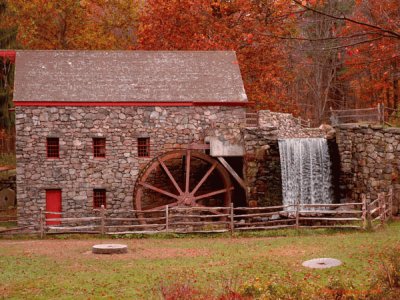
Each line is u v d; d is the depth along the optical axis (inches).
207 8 1556.3
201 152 1196.5
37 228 1099.3
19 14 1779.0
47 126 1176.2
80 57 1288.1
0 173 1428.4
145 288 601.6
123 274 674.8
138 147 1210.6
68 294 591.5
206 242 922.1
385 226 976.9
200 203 1251.2
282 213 1023.6
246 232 996.6
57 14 1831.9
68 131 1182.9
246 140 1174.3
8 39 1716.3
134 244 916.0
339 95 2021.4
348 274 621.0
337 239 874.1
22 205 1171.9
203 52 1338.6
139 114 1202.6
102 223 1010.7
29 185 1173.7
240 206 1233.4
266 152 1173.1
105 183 1189.7
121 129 1195.9
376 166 1085.1
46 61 1264.8
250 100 1608.0
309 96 2052.2
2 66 1727.4
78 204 1184.8
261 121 1312.7
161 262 745.6
